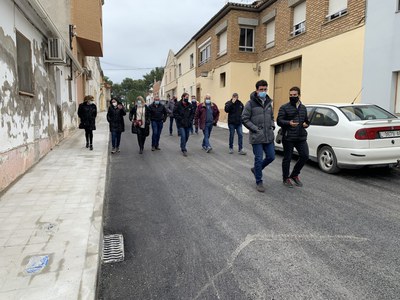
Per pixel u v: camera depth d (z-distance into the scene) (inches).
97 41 621.9
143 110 382.3
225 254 135.7
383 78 392.8
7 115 214.8
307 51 556.7
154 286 113.7
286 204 197.6
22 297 97.3
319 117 292.4
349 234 153.6
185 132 366.9
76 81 627.2
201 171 288.5
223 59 815.7
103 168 273.3
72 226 151.3
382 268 123.2
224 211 186.5
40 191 206.2
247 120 220.5
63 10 524.7
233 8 745.0
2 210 172.1
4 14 212.4
